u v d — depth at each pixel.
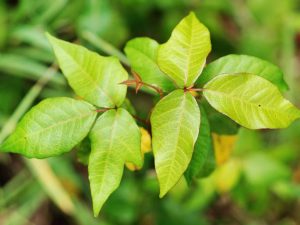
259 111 0.28
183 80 0.28
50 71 0.59
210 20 0.73
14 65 0.60
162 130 0.27
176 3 0.71
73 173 0.64
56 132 0.28
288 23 0.74
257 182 0.61
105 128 0.28
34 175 0.63
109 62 0.29
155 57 0.32
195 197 0.61
